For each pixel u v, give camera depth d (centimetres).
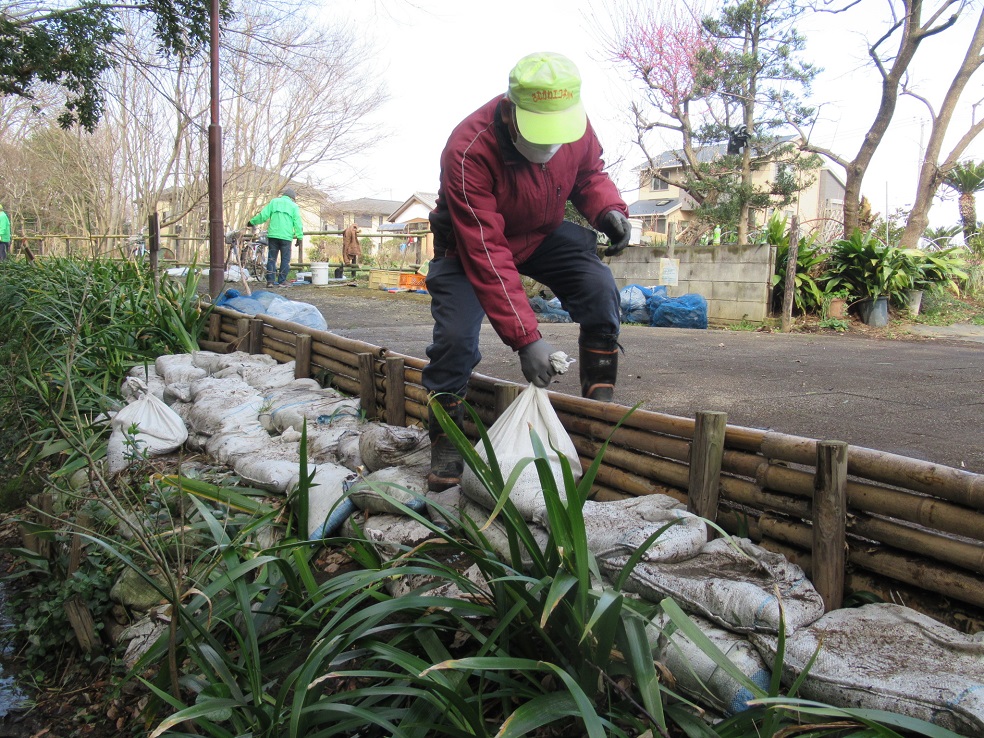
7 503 432
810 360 518
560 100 209
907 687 137
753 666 158
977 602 159
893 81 1227
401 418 348
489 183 232
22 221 3027
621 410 247
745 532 208
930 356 546
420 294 1108
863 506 182
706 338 679
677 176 3086
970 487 160
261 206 2602
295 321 623
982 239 1381
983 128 1227
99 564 298
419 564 229
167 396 475
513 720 145
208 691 189
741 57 1573
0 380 518
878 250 867
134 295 635
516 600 181
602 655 155
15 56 1099
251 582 256
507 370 475
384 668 194
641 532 191
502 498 150
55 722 259
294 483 295
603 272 262
